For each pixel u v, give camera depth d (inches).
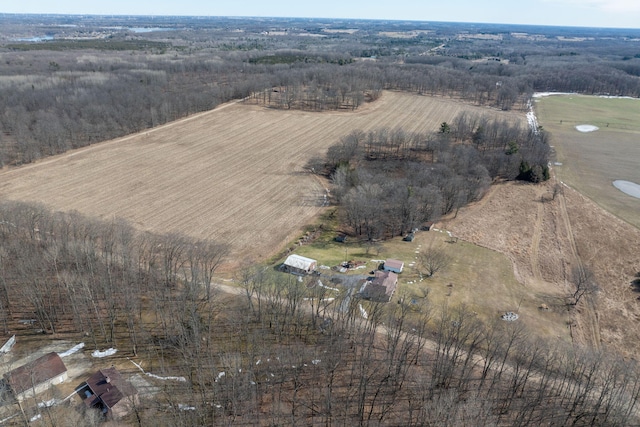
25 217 3211.1
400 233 3956.7
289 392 2210.9
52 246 2942.9
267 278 3115.2
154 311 2751.0
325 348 2461.9
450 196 4330.7
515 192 4972.9
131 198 4451.3
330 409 2055.9
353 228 4042.8
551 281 3356.3
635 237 4119.1
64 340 2496.3
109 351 2428.6
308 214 4308.6
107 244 3051.2
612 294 3245.6
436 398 2089.1
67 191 4527.6
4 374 2154.3
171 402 2068.2
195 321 2453.2
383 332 2635.3
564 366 2363.4
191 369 2315.5
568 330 2758.4
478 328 2556.6
